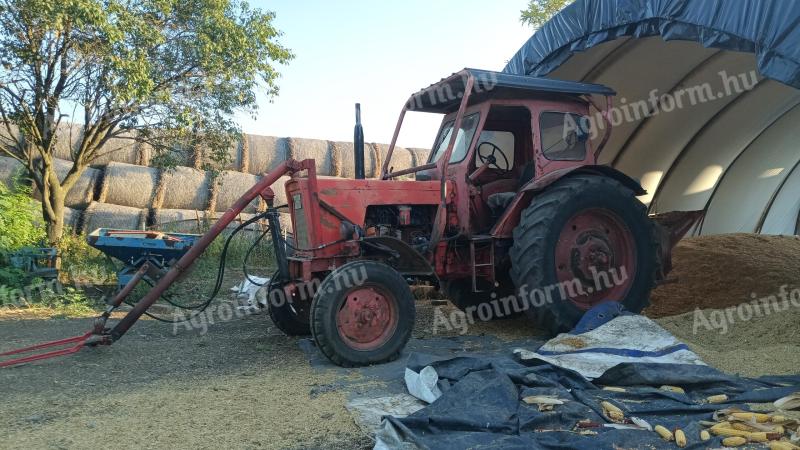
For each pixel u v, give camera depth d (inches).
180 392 134.6
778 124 343.9
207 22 334.6
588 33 231.1
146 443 103.8
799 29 154.2
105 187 458.0
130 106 339.3
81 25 278.2
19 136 376.5
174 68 348.8
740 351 157.6
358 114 196.9
